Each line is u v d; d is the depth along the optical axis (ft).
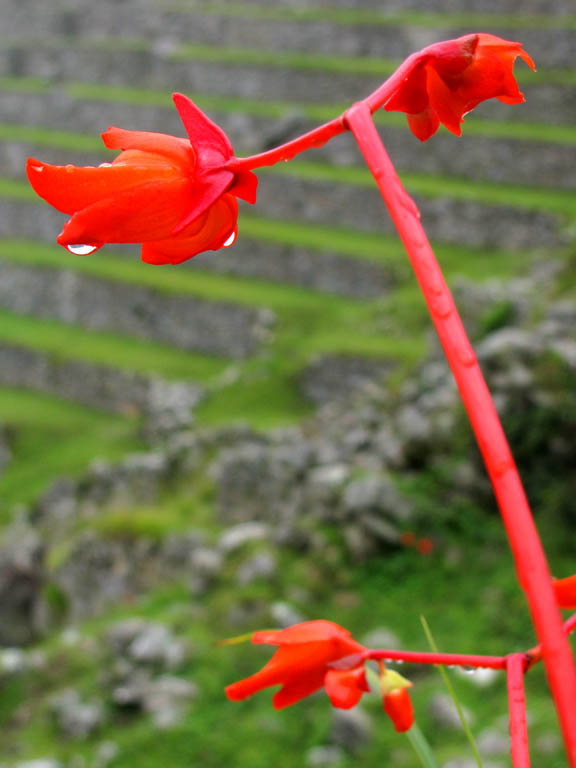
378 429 33.60
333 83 109.19
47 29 139.44
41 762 21.02
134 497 38.06
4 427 81.25
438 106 2.51
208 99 115.14
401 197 1.88
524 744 2.17
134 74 122.11
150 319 88.74
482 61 2.45
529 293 44.16
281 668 2.80
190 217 2.34
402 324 73.51
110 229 2.34
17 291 97.96
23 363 89.30
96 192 2.35
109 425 80.43
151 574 31.58
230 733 20.35
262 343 80.23
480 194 85.87
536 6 108.06
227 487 32.27
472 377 1.72
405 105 2.56
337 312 81.30
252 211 96.48
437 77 2.49
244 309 83.41
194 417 71.31
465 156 91.71
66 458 73.15
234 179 2.37
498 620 22.04
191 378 80.79
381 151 1.96
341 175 95.30
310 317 81.05
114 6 134.10
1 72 131.44
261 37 120.67
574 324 31.04
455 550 24.75
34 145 114.11
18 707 23.90
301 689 2.82
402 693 2.70
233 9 127.75
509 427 25.46
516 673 2.31
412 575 24.47
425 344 69.31
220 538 29.53
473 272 79.05
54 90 122.93
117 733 21.50
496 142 90.33
